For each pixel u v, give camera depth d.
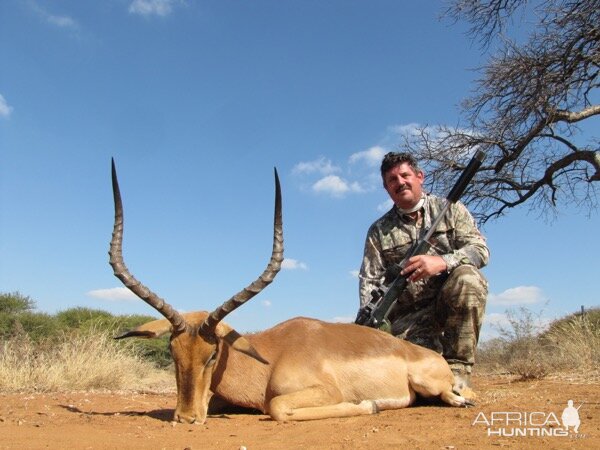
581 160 5.89
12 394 2.83
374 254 2.39
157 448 1.32
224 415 1.84
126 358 4.33
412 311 2.34
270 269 1.75
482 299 2.14
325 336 1.91
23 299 6.14
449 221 2.31
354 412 1.79
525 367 2.96
